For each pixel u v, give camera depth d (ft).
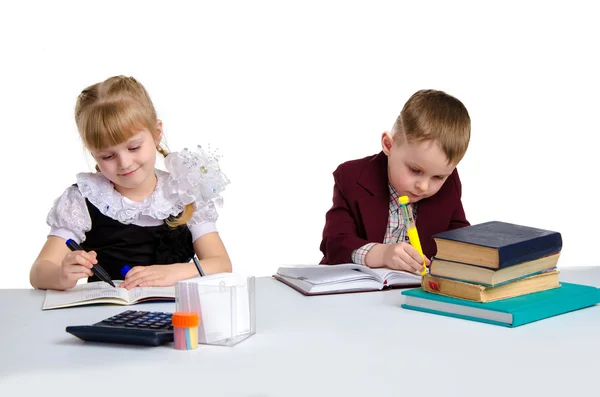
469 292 4.87
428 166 6.84
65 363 3.88
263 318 4.85
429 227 7.53
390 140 7.27
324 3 11.01
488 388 3.49
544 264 5.23
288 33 11.07
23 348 4.16
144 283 5.76
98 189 6.88
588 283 6.04
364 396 3.38
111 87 6.31
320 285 5.65
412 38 10.96
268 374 3.68
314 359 3.92
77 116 6.51
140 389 3.48
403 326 4.63
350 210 7.52
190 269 6.05
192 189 6.95
